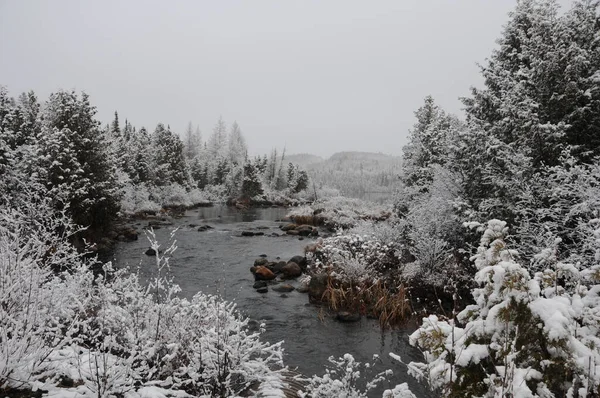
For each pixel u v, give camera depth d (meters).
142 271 13.57
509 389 2.51
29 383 3.53
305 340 8.52
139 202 32.94
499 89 12.28
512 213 9.64
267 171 67.19
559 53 9.84
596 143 10.02
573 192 7.94
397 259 14.69
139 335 4.48
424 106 21.83
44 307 4.15
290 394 5.31
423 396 5.98
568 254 8.37
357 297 10.81
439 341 3.37
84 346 4.83
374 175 132.62
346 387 4.72
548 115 10.23
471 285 10.88
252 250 18.69
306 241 21.70
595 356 2.73
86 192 15.86
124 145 37.28
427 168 17.81
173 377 4.27
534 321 2.90
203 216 34.88
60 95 18.52
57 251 5.59
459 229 12.52
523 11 12.62
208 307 5.43
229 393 4.42
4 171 12.36
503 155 10.16
